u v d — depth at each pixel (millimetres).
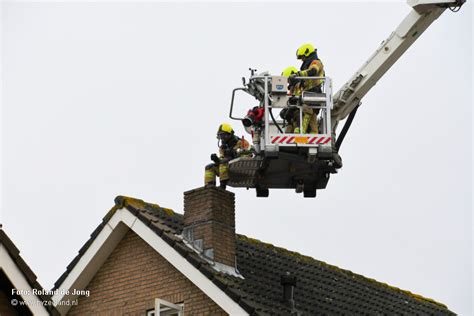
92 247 42062
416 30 43125
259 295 40625
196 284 38750
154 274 40906
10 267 34250
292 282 41500
